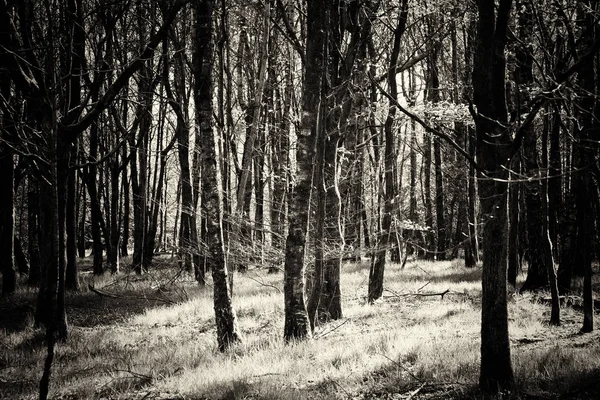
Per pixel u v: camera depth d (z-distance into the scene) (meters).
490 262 6.67
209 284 21.05
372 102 16.02
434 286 17.88
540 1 8.59
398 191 20.47
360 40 13.38
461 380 7.03
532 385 6.59
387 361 8.08
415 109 15.23
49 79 7.59
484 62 6.84
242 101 23.91
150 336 12.65
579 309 12.95
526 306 13.28
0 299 17.05
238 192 14.11
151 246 30.30
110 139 26.61
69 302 17.16
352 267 26.86
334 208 13.62
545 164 10.93
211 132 10.72
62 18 8.45
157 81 16.83
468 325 10.92
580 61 6.26
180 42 20.05
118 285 20.89
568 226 15.45
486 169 6.83
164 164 29.61
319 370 7.93
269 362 8.62
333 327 12.16
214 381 7.73
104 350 11.19
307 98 10.34
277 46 21.70
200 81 10.68
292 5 14.97
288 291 10.27
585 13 8.07
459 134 15.24
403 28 12.04
